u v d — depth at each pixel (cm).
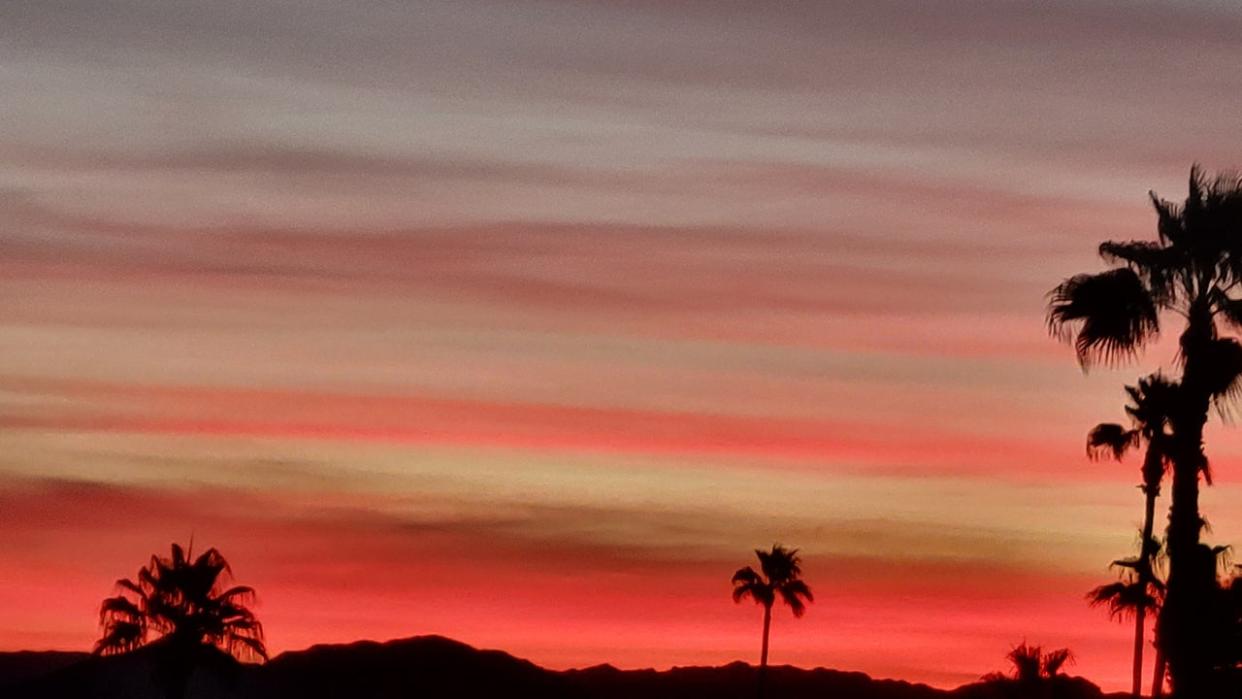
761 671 19650
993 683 14162
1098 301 6656
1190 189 6738
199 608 11831
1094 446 10725
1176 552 6638
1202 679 6631
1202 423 6612
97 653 11769
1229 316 6675
